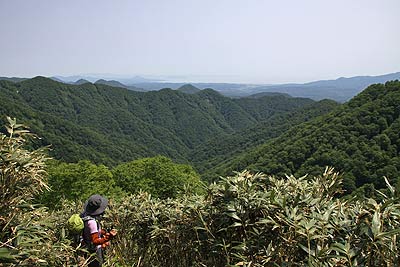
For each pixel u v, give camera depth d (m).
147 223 4.08
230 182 2.82
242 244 2.43
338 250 1.78
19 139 2.54
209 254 2.95
